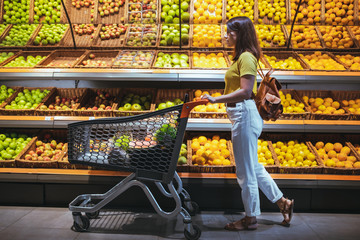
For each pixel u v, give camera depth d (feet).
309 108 11.73
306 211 10.86
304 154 11.30
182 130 8.23
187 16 14.28
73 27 14.42
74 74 11.46
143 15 14.48
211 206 10.94
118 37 14.19
